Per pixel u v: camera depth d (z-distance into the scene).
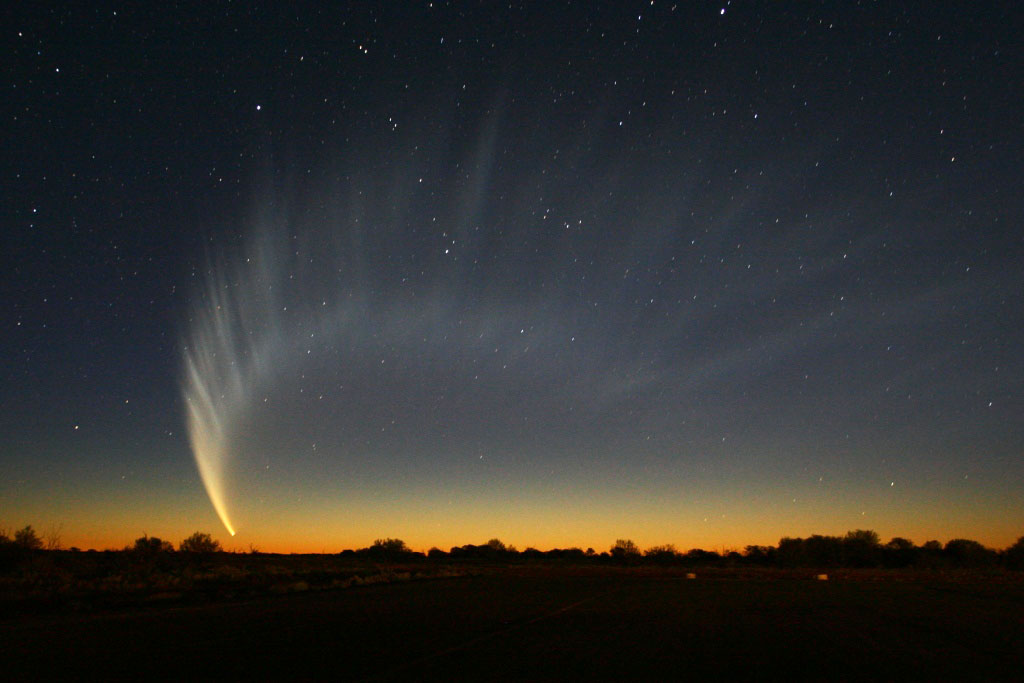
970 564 83.88
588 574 63.31
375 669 13.45
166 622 21.20
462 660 14.62
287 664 13.96
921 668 13.98
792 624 22.17
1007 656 15.66
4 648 16.02
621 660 14.77
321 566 66.88
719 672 13.41
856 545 92.50
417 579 51.38
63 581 34.34
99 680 12.40
